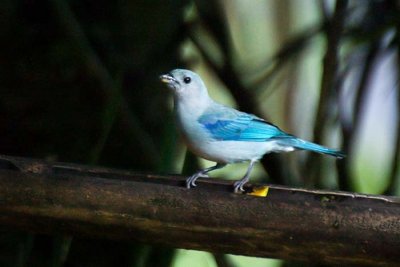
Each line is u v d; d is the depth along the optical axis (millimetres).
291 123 16609
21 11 10633
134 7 10867
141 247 9836
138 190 7492
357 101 12250
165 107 11094
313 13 16578
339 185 12023
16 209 7660
